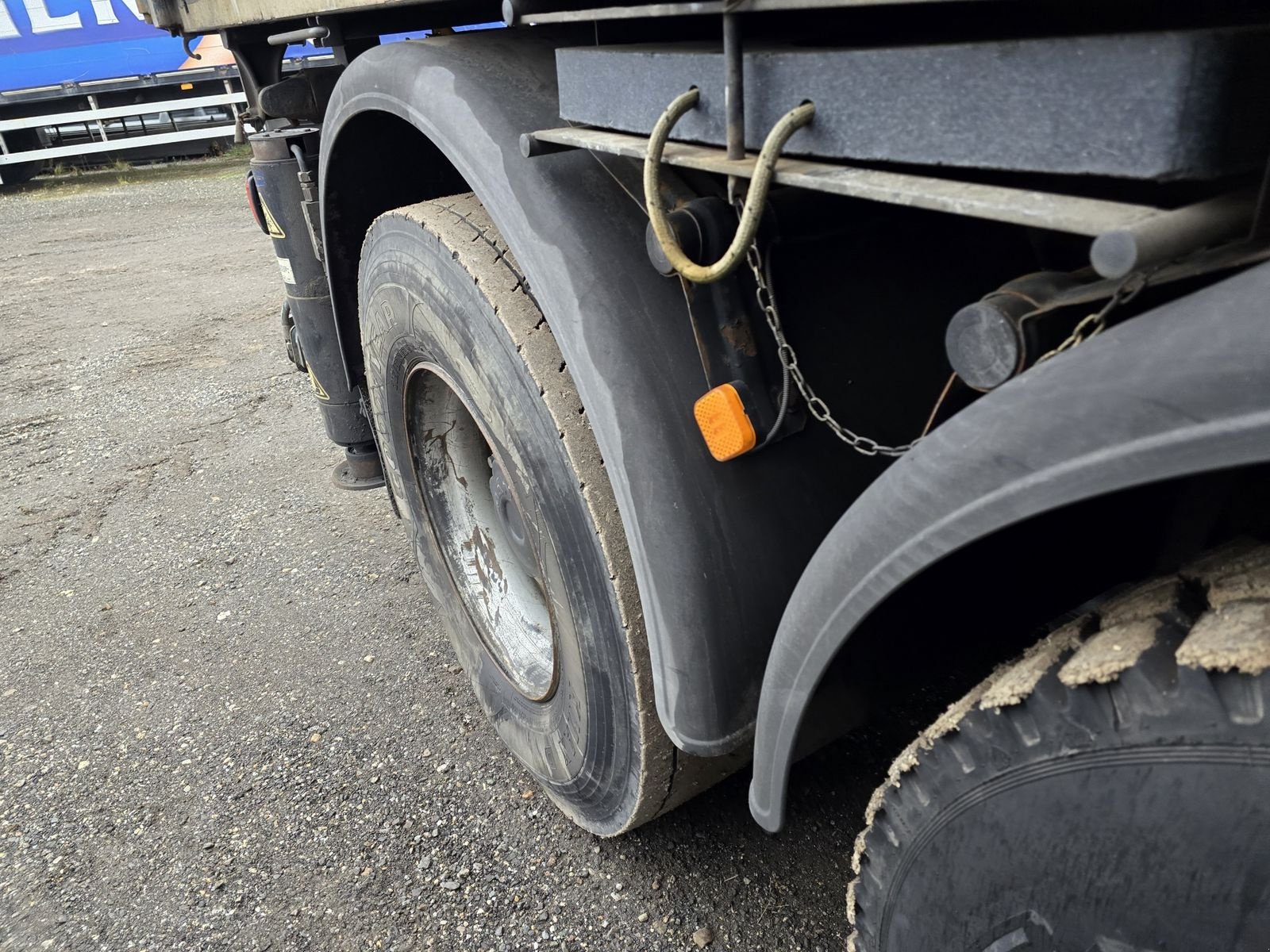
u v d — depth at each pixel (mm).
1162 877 854
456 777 2250
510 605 2102
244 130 2873
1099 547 1328
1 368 5723
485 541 2176
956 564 1229
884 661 1343
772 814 1229
